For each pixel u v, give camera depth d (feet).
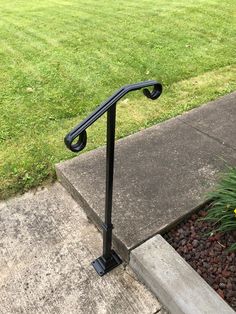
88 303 6.92
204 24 22.18
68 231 8.46
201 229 7.95
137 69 16.47
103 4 28.22
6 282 7.34
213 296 6.37
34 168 10.37
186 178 9.21
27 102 13.96
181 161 9.86
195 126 11.54
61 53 18.60
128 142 10.77
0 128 12.31
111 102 5.64
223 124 11.61
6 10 27.94
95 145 11.23
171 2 27.58
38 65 17.22
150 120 12.45
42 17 25.35
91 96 14.29
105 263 7.47
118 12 25.63
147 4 27.43
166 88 14.67
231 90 14.28
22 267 7.63
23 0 31.40
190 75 15.72
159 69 16.31
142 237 7.59
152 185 9.00
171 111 12.91
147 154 10.19
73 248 8.03
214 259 7.27
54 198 9.46
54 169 10.26
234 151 10.25
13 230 8.51
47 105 13.71
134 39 20.12
